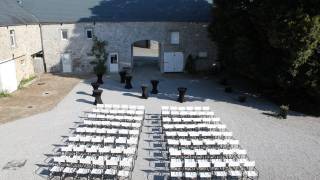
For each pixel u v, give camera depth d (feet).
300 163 55.77
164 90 99.09
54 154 57.31
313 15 74.74
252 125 72.38
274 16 77.92
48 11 117.39
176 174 49.47
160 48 121.80
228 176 50.80
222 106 85.30
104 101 86.69
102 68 116.26
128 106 76.18
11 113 77.20
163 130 66.80
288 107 81.87
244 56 89.10
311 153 59.41
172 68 123.03
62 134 65.67
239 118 76.64
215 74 120.67
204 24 120.47
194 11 123.13
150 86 102.94
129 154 54.80
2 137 64.08
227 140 58.59
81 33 117.29
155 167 53.93
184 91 86.63
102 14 119.14
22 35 102.12
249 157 57.26
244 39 89.45
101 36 117.70
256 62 89.40
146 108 81.76
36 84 102.99
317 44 75.66
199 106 84.43
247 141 63.77
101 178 50.06
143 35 119.24
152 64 138.51
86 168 50.80
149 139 64.08
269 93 97.14
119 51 119.85
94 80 109.09
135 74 119.44
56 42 117.80
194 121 69.26
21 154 57.31
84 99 88.28
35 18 114.83
